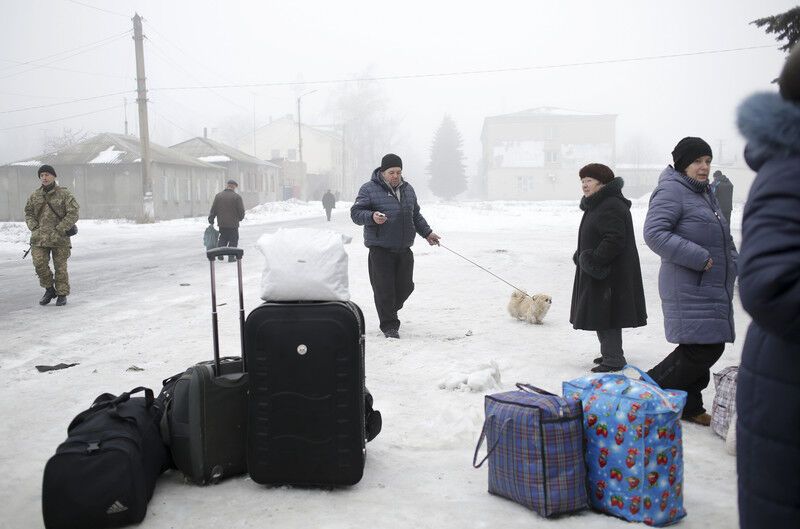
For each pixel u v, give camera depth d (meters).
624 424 3.16
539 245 18.62
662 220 4.53
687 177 4.63
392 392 5.30
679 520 3.19
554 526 3.12
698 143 4.59
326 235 3.64
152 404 3.64
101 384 5.67
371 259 7.45
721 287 4.53
